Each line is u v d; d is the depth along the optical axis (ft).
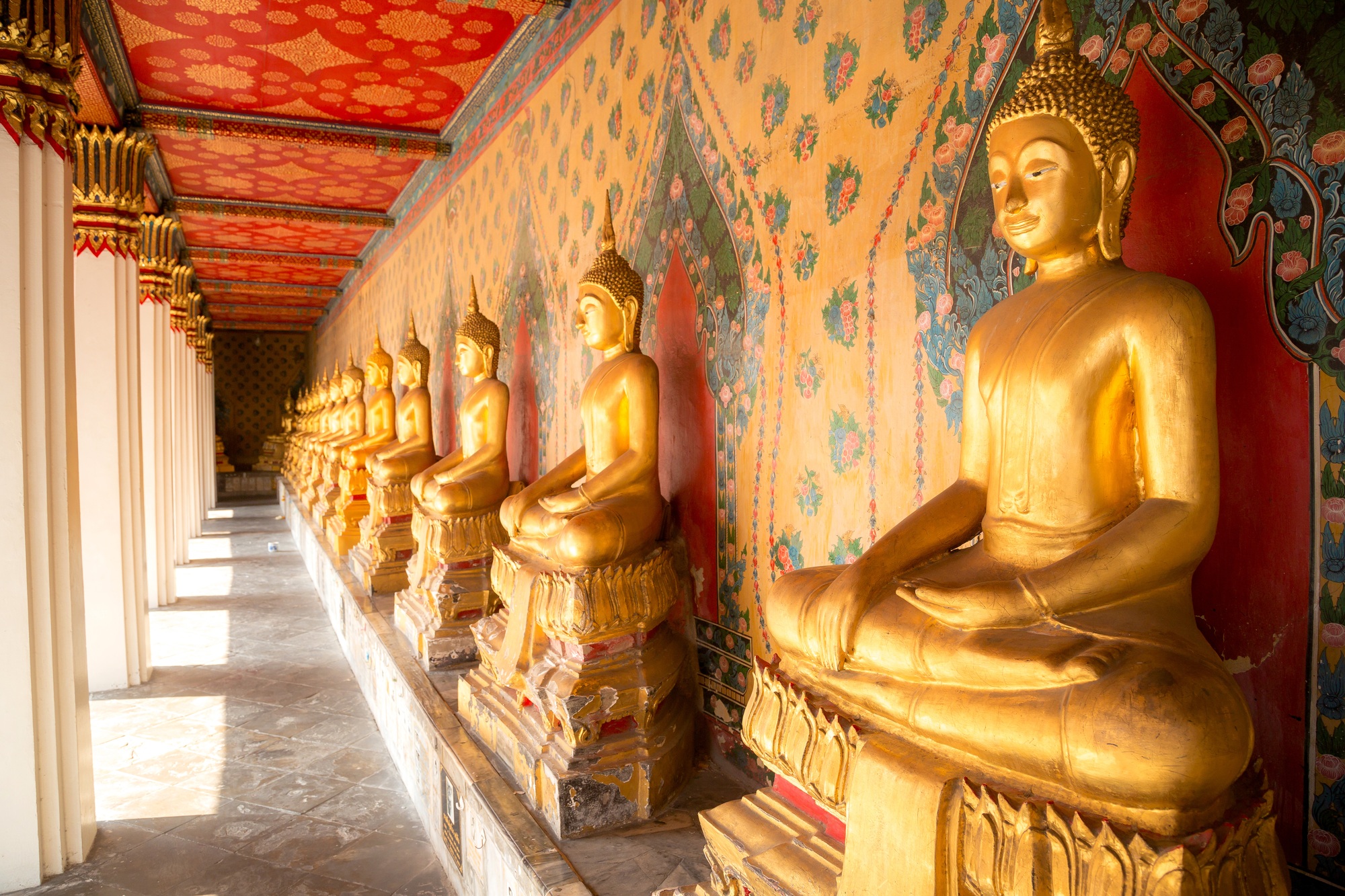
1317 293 6.12
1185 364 5.91
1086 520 6.38
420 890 14.30
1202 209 6.81
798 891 7.34
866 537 10.35
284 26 21.49
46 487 14.65
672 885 10.37
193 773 19.03
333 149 30.50
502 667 14.03
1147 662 5.27
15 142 14.19
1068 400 6.37
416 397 27.25
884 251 10.05
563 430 20.06
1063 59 6.64
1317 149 6.11
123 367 25.17
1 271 14.10
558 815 11.53
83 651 15.74
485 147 26.66
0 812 14.20
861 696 7.04
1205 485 5.85
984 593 6.08
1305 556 6.21
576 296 19.16
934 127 9.34
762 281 12.40
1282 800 6.34
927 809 6.06
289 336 101.55
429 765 15.99
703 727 14.10
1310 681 6.18
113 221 25.05
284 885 14.43
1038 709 5.50
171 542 36.35
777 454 12.08
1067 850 5.36
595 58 18.10
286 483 66.13
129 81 24.82
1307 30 6.16
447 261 32.17
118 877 14.71
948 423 9.14
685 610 14.62
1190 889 4.85
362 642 24.13
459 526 19.56
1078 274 6.66
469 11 20.75
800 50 11.52
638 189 16.12
